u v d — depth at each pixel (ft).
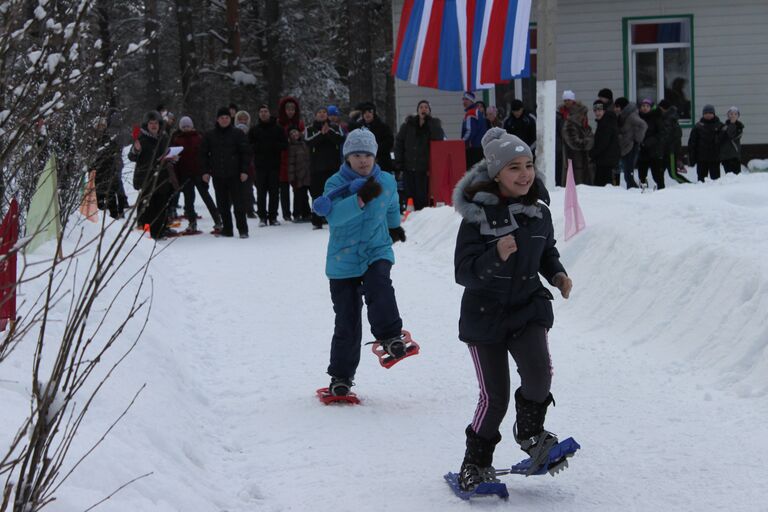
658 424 19.21
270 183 58.13
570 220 32.73
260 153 57.67
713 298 23.93
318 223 54.75
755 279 22.97
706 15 75.92
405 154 55.16
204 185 54.49
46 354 19.38
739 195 33.35
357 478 17.21
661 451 17.70
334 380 22.07
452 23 56.03
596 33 76.43
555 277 15.94
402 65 57.16
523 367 15.49
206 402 22.61
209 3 120.47
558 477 16.76
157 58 101.81
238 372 25.41
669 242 27.63
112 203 49.90
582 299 29.12
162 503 14.33
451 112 75.36
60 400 10.44
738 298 23.07
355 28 96.43
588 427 19.35
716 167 66.90
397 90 75.46
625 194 39.65
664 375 22.30
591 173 59.41
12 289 10.22
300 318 31.50
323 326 30.27
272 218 58.59
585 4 76.18
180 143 54.29
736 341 22.04
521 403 15.74
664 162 65.92
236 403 22.58
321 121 53.93
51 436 10.23
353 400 22.03
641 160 64.13
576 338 26.35
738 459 16.99
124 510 13.11
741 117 76.84
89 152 17.76
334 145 53.93
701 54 76.43
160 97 101.91
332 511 15.69
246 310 33.14
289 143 59.26
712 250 25.27
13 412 14.98
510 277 15.43
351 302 22.21
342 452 18.66
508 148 15.26
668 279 26.05
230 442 19.72
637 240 28.89
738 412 19.42
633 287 27.25
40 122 11.10
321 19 131.13
